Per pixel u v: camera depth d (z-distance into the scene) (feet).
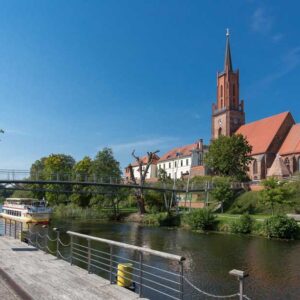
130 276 45.83
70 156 379.76
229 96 392.88
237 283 74.08
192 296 65.46
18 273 42.63
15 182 183.01
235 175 275.80
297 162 291.17
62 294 34.19
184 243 128.88
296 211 184.55
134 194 249.96
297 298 65.41
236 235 151.23
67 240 130.00
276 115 343.05
